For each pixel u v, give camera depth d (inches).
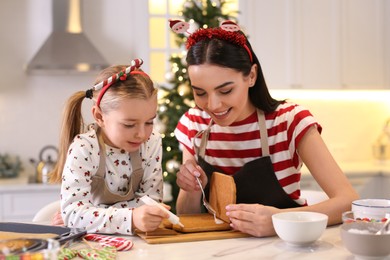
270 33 161.0
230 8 160.4
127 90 54.3
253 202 60.6
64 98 162.1
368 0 169.8
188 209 66.0
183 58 139.6
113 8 162.9
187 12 133.0
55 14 154.0
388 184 157.1
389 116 187.3
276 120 64.7
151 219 51.4
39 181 144.3
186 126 70.6
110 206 58.9
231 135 66.2
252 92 64.1
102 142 58.4
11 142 159.5
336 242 50.1
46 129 161.2
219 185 57.9
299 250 47.3
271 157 65.2
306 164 63.5
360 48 169.5
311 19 164.1
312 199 75.7
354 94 183.2
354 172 156.1
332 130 180.9
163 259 44.8
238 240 51.3
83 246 49.4
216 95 57.1
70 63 148.4
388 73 171.6
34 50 159.5
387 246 43.5
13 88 159.2
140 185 61.7
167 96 136.3
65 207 55.5
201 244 49.7
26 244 39.8
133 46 163.9
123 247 47.7
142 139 56.1
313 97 178.1
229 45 57.1
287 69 162.4
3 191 137.3
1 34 157.9
